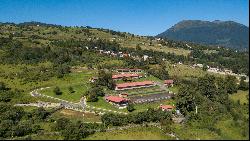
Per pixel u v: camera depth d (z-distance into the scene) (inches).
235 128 7613.2
